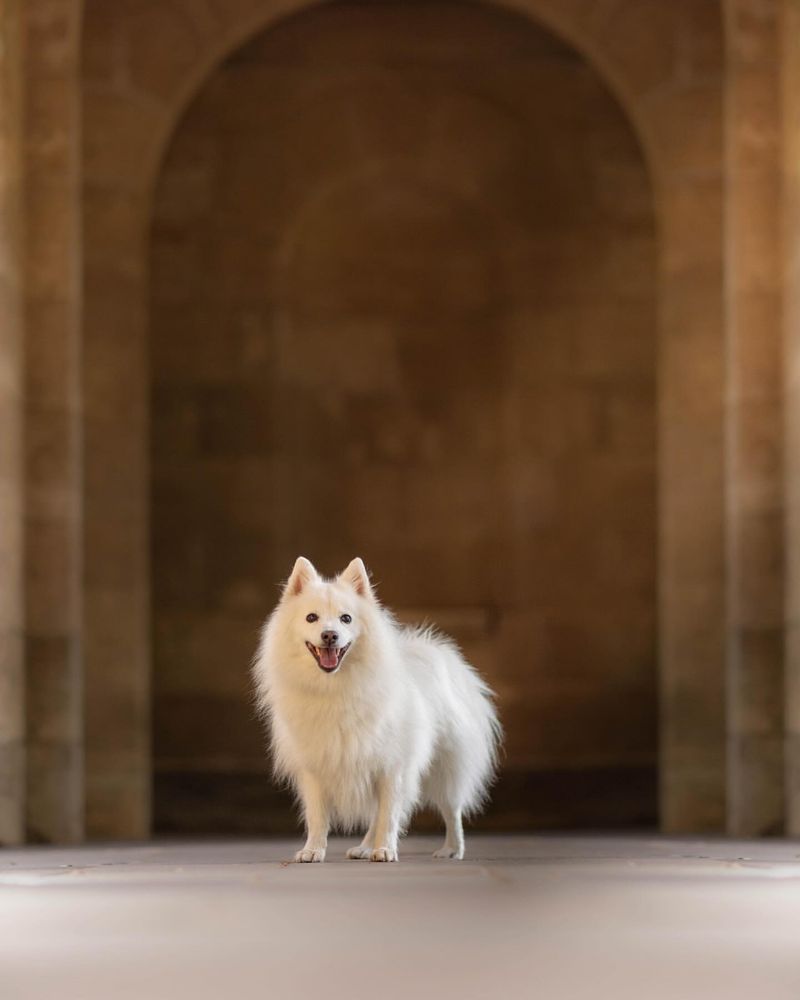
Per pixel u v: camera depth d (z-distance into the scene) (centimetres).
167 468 2091
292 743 914
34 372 1677
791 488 1644
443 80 2114
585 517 2114
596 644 2105
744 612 1680
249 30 1931
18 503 1639
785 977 499
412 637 1002
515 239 2122
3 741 1554
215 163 2102
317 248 2128
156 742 2053
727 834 1716
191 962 534
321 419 2130
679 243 1942
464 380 2139
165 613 2073
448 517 2133
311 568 916
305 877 816
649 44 1945
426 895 727
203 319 2103
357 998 461
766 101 1702
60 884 830
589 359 2119
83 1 1873
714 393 1931
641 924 626
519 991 472
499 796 2077
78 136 1775
